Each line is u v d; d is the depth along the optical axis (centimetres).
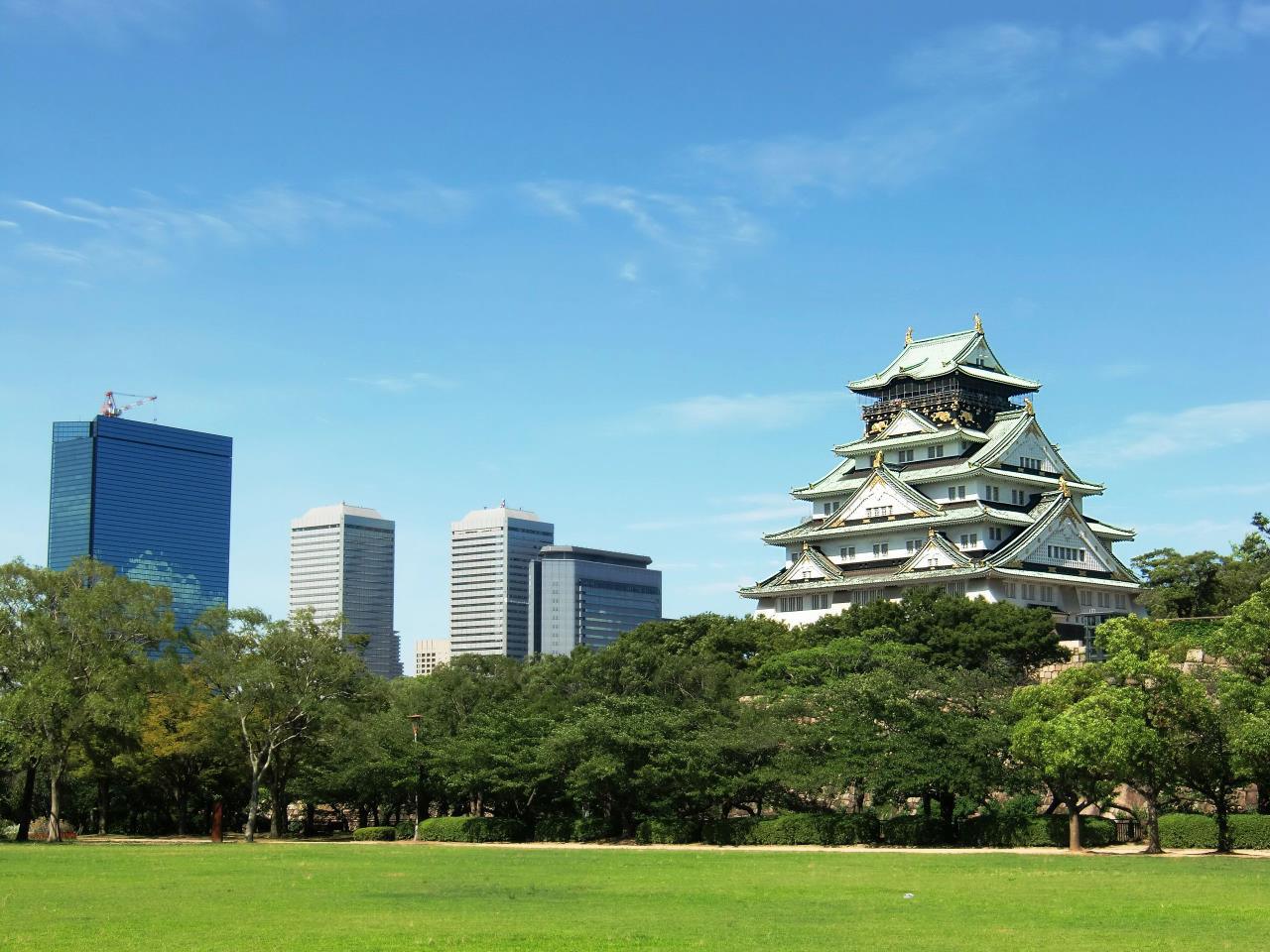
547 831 12188
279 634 13388
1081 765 8838
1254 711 8725
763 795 11475
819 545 19062
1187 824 9519
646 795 11525
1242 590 15750
